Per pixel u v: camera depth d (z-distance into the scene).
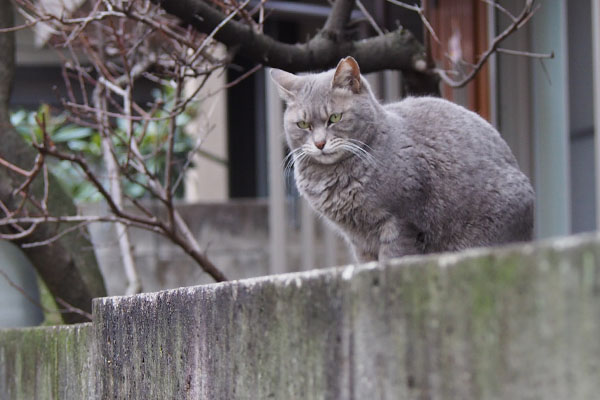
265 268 12.04
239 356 3.30
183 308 3.81
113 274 11.28
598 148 7.91
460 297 2.22
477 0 10.24
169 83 7.18
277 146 10.88
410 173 5.20
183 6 5.77
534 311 2.01
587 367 1.88
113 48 8.69
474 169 5.21
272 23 14.07
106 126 6.76
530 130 9.57
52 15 6.12
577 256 1.90
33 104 15.69
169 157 6.55
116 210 6.36
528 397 2.03
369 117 5.29
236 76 15.39
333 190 5.41
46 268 7.29
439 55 10.99
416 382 2.37
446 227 5.27
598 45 7.86
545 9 9.29
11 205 7.14
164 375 4.00
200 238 11.95
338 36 6.31
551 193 9.34
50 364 5.48
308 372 2.84
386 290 2.47
